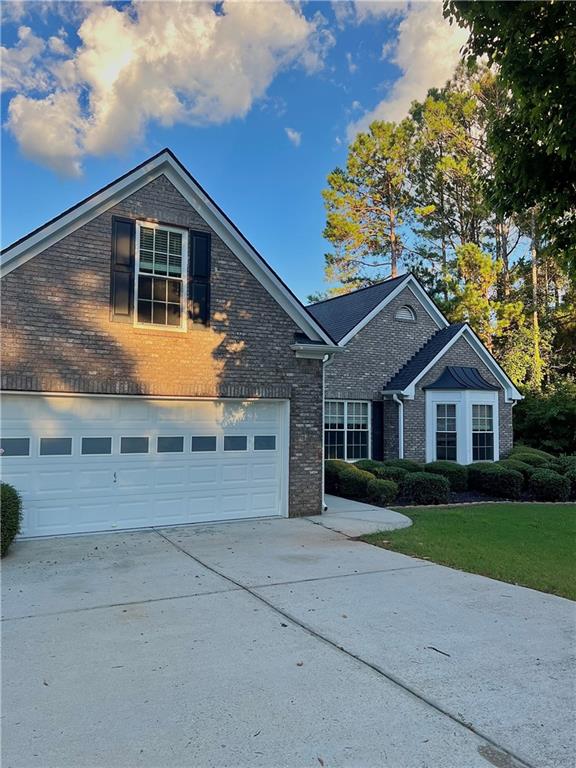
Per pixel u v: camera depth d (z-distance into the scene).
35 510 8.84
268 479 10.82
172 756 3.01
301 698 3.65
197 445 10.19
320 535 9.18
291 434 10.93
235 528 9.70
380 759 2.98
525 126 5.09
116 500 9.46
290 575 6.73
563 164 4.95
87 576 6.65
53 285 8.88
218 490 10.34
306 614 5.32
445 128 28.91
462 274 26.00
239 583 6.37
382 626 5.00
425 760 2.98
